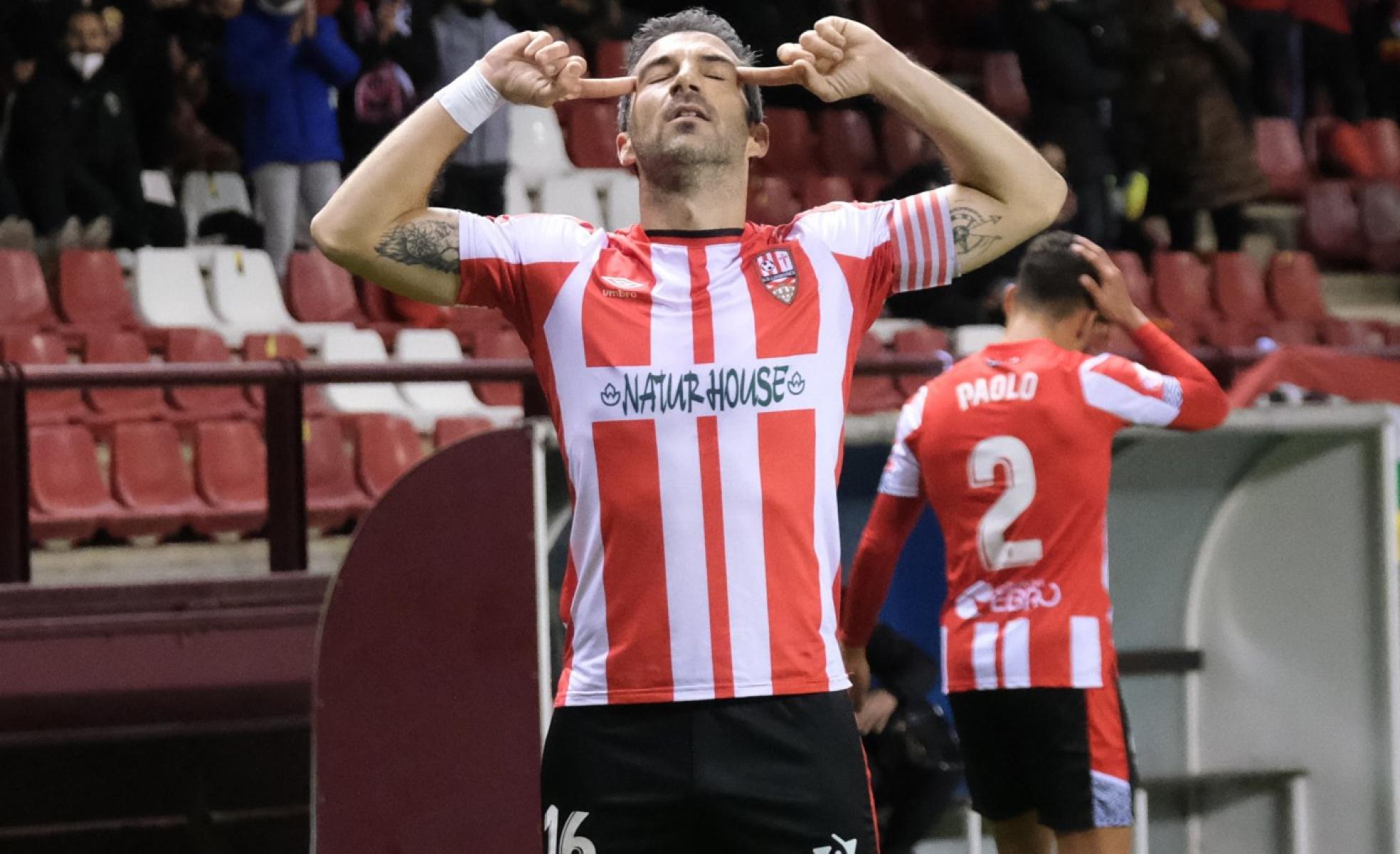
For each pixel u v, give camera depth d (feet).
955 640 45.93
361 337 101.14
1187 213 130.72
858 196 130.62
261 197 105.29
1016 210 31.45
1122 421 44.83
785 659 28.96
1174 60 127.13
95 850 60.23
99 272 98.07
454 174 106.22
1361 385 56.80
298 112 103.96
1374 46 152.15
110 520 78.13
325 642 44.50
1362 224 143.43
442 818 44.96
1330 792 56.03
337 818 44.27
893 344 107.76
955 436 45.39
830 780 28.96
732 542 28.94
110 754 60.23
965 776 48.78
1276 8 146.00
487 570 45.34
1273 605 57.52
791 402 29.43
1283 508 57.21
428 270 30.22
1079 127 117.50
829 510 29.86
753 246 30.17
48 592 54.24
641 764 28.89
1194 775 58.75
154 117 105.29
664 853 29.19
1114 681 44.91
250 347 96.32
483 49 109.09
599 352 29.48
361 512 83.82
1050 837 47.01
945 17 149.07
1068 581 44.73
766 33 126.31
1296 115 149.28
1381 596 54.54
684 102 29.73
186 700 58.34
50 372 52.90
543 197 117.60
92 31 98.53
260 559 75.77
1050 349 45.50
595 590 29.40
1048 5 116.57
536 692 45.47
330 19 104.37
